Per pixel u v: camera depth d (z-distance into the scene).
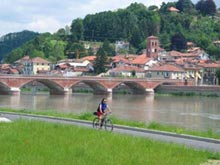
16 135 32.53
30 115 63.47
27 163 23.09
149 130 45.72
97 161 24.42
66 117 60.91
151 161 25.36
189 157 27.70
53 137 32.44
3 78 193.12
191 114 117.50
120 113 112.81
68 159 24.56
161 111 124.56
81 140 31.61
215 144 37.03
